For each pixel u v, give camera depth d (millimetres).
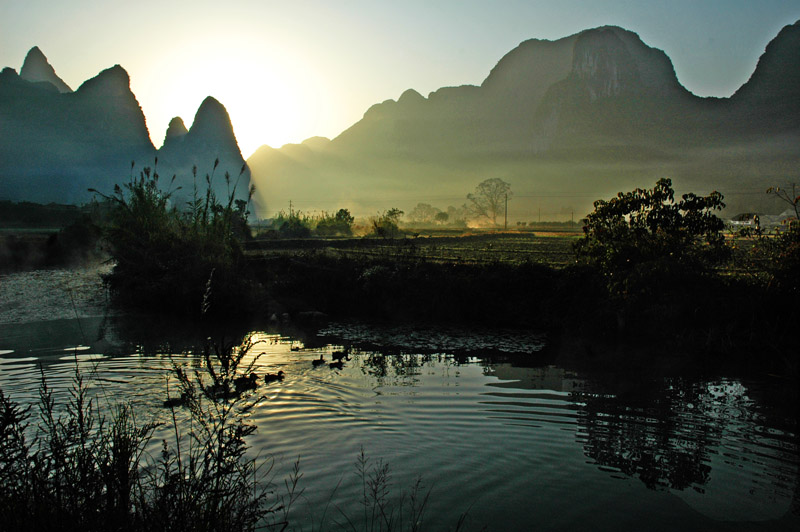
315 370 12703
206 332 17594
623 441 8445
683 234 17641
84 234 39625
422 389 11133
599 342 16406
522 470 7367
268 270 24938
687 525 5996
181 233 24594
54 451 4867
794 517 6176
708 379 12320
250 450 7773
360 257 26953
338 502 6305
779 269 16203
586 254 19484
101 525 4422
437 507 6211
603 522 6027
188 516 4477
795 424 9289
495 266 22047
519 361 13984
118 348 14688
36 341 15531
